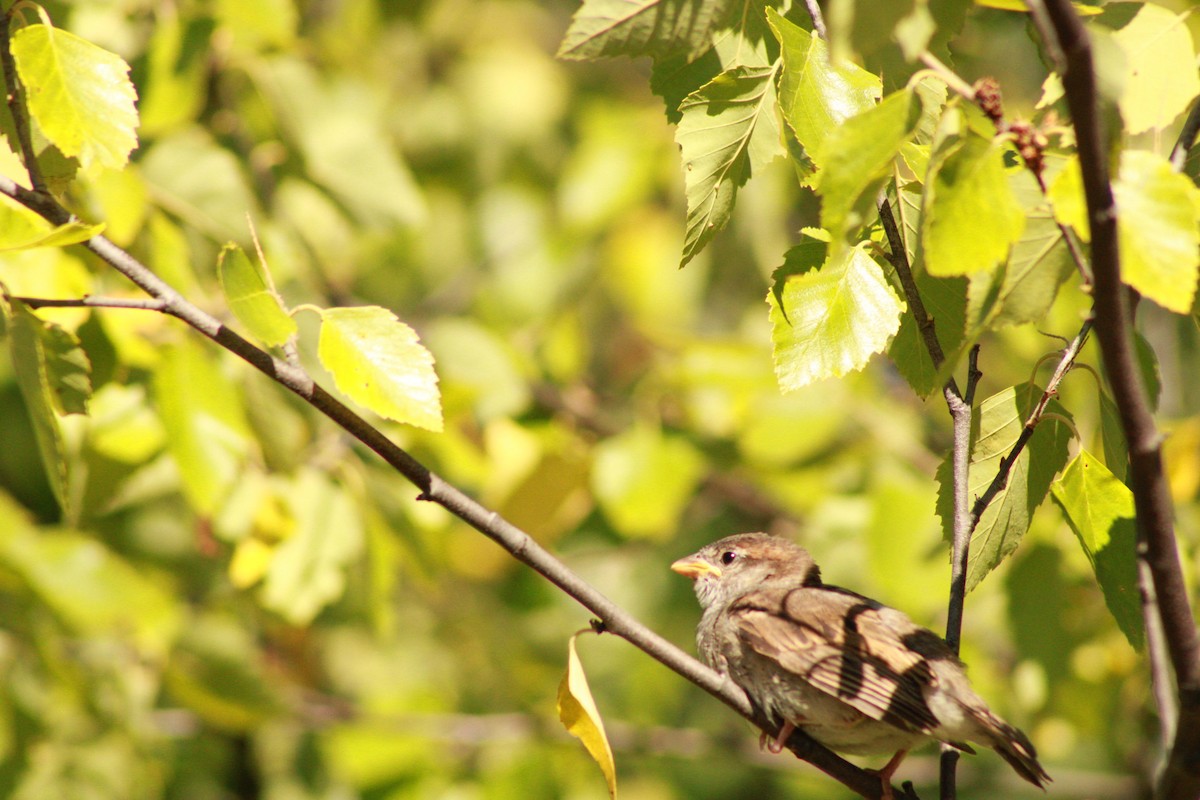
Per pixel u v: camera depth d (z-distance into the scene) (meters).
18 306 6.19
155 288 5.93
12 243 7.15
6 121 6.44
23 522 11.08
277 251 10.09
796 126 5.95
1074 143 4.95
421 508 11.30
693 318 15.94
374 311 6.11
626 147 15.39
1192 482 11.49
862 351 6.37
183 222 9.98
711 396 13.02
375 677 16.16
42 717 11.57
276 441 9.78
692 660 6.79
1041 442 6.59
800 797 16.30
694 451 13.01
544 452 12.23
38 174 6.00
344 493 10.53
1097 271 4.66
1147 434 4.89
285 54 11.84
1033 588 11.36
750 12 6.43
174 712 14.33
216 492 9.24
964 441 6.70
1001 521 6.63
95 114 6.06
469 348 12.04
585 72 19.28
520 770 13.91
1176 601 5.10
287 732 15.84
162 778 14.03
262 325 5.98
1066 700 11.46
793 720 8.16
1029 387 6.61
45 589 10.80
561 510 12.35
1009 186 5.13
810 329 6.38
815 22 6.16
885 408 13.49
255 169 12.00
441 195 17.75
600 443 12.71
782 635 8.20
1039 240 5.43
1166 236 4.88
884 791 7.79
